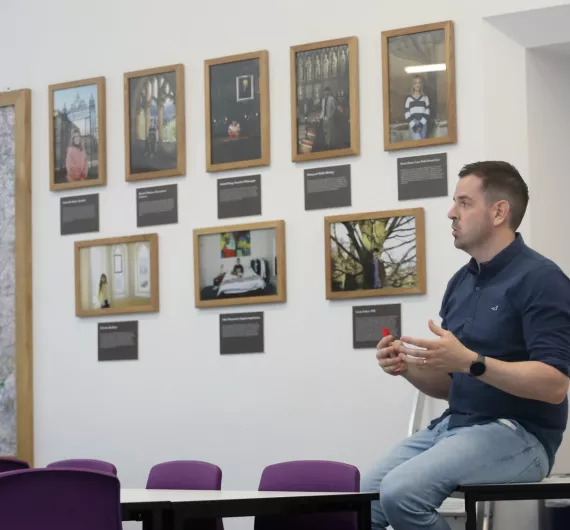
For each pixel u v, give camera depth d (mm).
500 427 3568
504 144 5457
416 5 5645
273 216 5926
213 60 6137
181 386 6121
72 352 6484
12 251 6688
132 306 6285
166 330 6195
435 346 3473
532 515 5180
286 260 5871
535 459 3580
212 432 6004
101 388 6375
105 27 6551
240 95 6059
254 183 5988
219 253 6035
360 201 5707
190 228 6160
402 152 5625
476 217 3770
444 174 5508
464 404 3746
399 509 3439
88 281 6441
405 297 5555
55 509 2957
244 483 5891
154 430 6180
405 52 5633
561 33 5414
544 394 3449
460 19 5543
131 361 6285
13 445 6574
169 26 6340
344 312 5695
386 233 5598
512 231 3803
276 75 5992
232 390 5969
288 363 5824
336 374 5691
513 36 5492
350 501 3500
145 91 6348
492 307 3691
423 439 3863
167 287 6207
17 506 2896
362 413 5613
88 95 6531
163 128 6270
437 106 5535
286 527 4086
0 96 6754
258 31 6066
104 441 6328
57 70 6680
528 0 5383
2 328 6668
